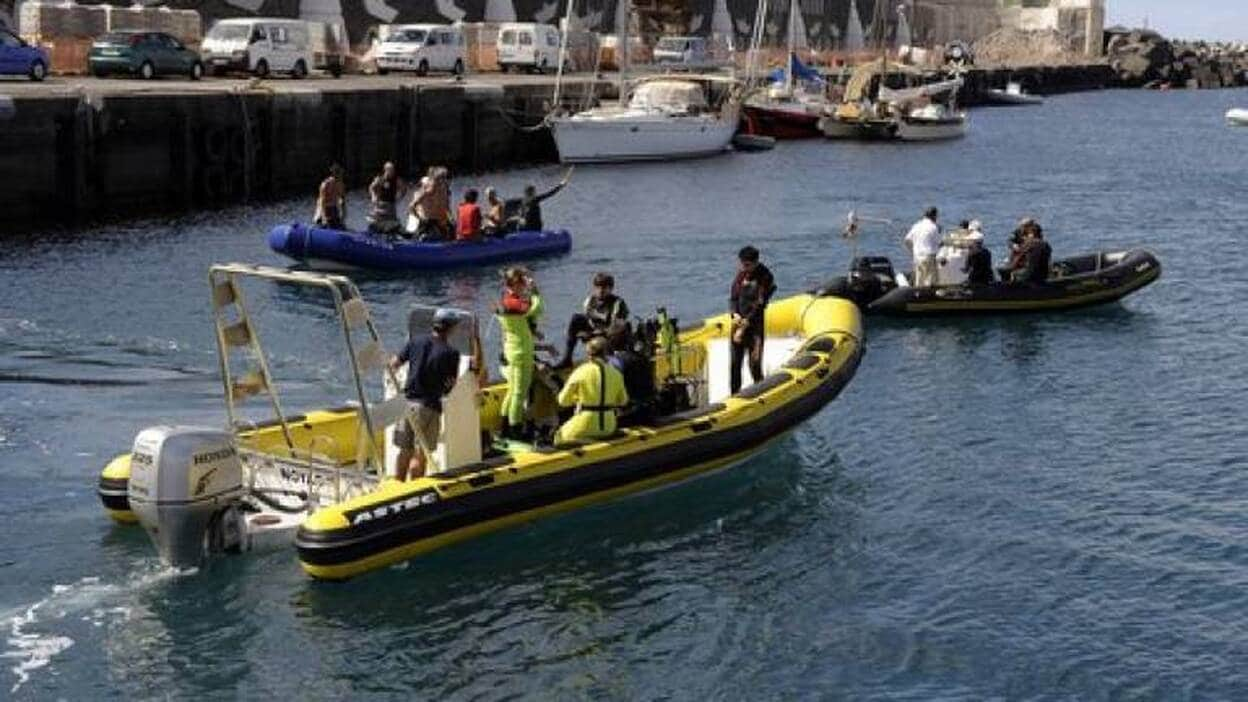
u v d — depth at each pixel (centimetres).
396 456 1317
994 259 3145
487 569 1285
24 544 1289
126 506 1295
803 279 2755
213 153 3575
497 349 2017
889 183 4538
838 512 1461
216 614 1171
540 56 6025
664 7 7244
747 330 1588
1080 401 1897
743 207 3822
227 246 2886
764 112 6003
